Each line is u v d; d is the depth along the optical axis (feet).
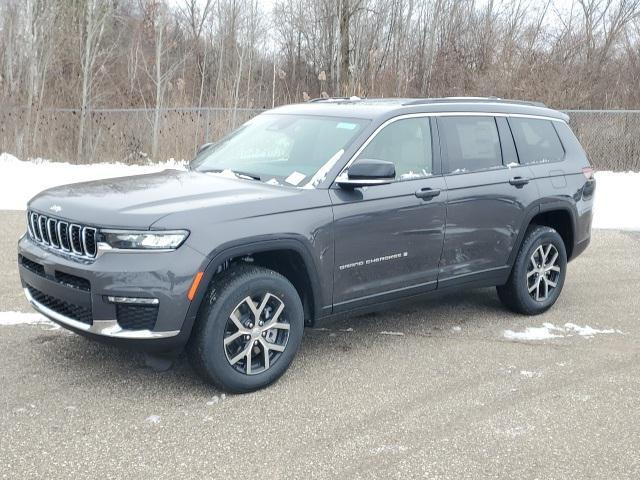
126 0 84.79
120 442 12.12
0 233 29.32
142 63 77.20
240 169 16.97
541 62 67.36
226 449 12.03
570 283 24.56
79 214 13.48
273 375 14.69
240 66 70.18
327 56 86.69
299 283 15.39
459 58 74.13
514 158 19.63
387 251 16.34
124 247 12.85
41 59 60.85
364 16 79.00
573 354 17.35
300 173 15.79
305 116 18.07
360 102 18.81
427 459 11.90
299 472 11.35
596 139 57.67
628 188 48.26
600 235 33.35
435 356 16.94
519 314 20.54
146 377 14.92
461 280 18.26
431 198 17.02
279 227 14.23
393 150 16.74
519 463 11.86
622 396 14.82
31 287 15.14
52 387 14.26
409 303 17.52
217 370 13.75
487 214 18.38
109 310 12.92
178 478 11.05
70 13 65.10
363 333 18.54
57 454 11.63
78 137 56.95
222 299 13.64
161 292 12.77
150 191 14.61
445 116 18.16
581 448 12.46
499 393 14.82
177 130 56.65
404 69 76.13
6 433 12.27
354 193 15.66
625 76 68.44
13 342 16.70
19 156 55.26
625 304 21.98
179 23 96.89
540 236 19.99
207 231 13.28
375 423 13.21
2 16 64.90
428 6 80.38
